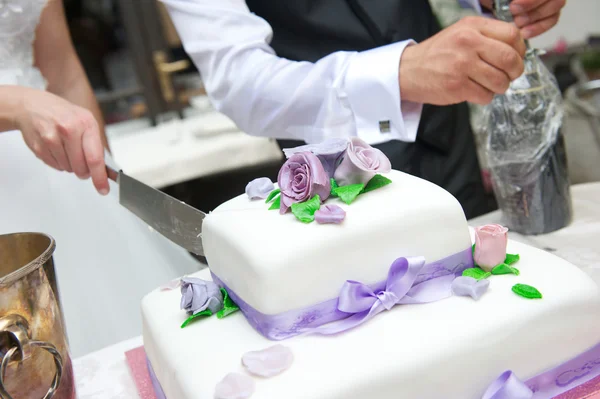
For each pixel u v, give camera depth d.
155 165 2.20
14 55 1.45
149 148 2.42
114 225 1.51
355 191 0.81
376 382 0.67
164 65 2.90
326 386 0.66
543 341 0.74
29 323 0.69
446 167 1.49
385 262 0.78
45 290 0.71
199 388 0.70
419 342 0.70
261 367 0.69
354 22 1.42
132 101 3.29
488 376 0.72
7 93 1.22
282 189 0.82
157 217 1.02
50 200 1.46
